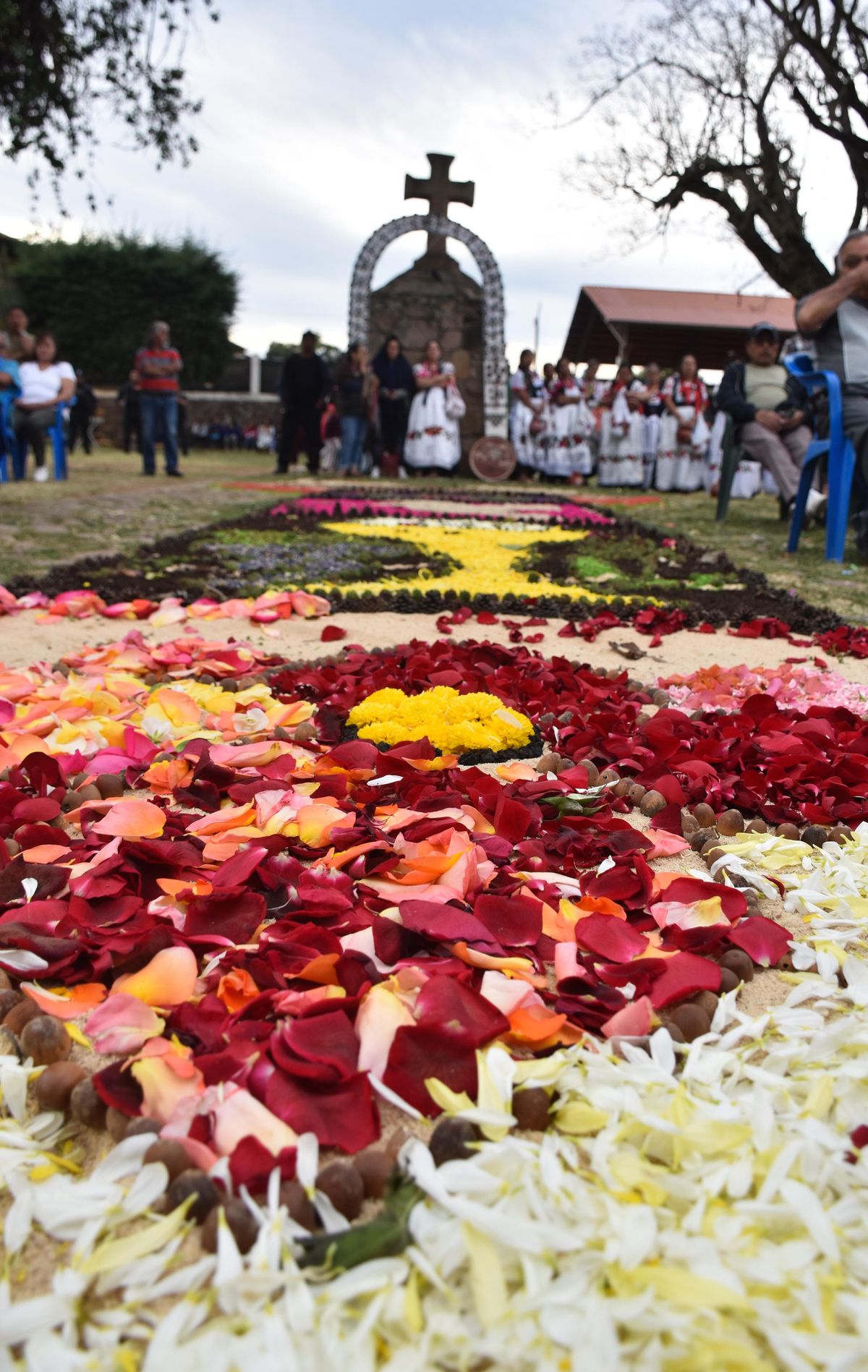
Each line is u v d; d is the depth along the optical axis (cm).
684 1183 123
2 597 493
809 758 275
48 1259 119
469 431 2164
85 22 1097
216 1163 125
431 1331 105
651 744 289
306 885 195
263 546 777
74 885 191
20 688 328
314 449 1812
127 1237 116
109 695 323
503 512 1203
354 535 882
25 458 1420
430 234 2083
